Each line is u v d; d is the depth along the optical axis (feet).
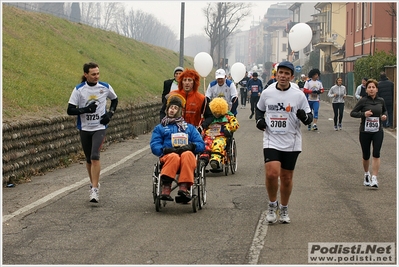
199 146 29.94
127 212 29.50
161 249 23.03
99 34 124.57
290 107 25.84
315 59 229.66
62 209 30.19
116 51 118.73
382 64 94.79
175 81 45.70
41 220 27.89
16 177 37.52
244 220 27.63
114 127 59.41
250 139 61.57
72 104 32.07
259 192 34.35
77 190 35.12
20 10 97.35
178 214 29.04
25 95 50.70
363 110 35.70
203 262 21.33
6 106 44.73
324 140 61.26
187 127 30.17
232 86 46.57
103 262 21.49
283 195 26.84
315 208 30.04
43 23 95.86
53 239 24.61
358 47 152.87
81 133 32.48
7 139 36.63
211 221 27.50
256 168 43.37
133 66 110.32
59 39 91.56
